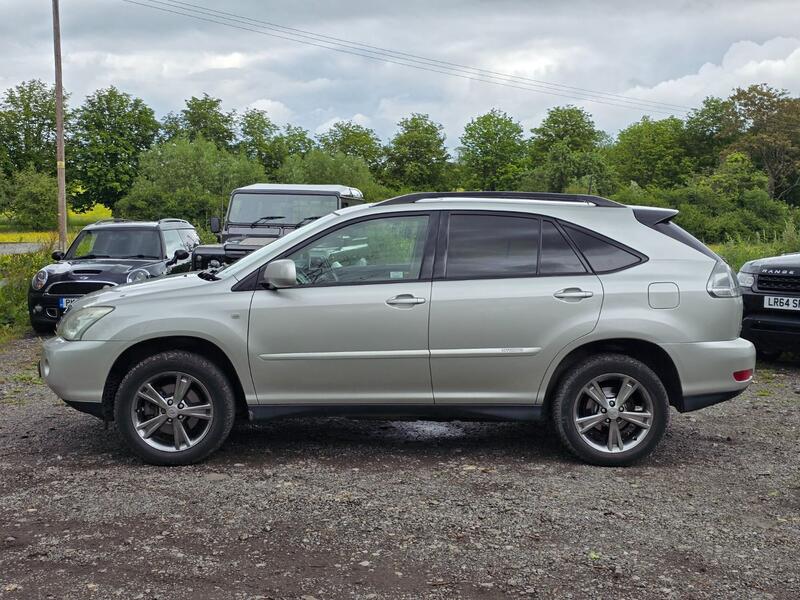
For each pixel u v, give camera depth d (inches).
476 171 3289.9
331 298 218.8
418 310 217.5
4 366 381.7
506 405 222.5
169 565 153.8
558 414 220.7
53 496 193.3
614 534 171.0
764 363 391.5
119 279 479.2
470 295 218.1
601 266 222.1
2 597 140.0
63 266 491.5
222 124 3186.5
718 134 3727.9
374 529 172.7
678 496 196.1
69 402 222.1
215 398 219.1
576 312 217.8
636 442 220.1
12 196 2824.8
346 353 218.4
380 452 234.4
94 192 2974.9
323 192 591.5
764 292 360.8
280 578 148.5
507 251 223.3
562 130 3417.8
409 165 3245.6
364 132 3408.0
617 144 4131.4
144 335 218.1
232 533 169.9
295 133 3304.6
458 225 225.5
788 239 690.8
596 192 2920.8
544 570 152.9
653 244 225.0
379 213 226.5
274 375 219.9
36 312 480.4
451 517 179.9
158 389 221.8
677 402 224.5
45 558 156.9
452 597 141.6
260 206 591.5
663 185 3759.8
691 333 218.4
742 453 235.5
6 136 3036.4
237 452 233.5
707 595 143.4
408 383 220.4
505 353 218.2
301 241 225.1
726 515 183.5
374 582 147.1
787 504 191.5
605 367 218.2
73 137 2994.6
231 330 218.1
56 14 1214.3
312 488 199.8
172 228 567.8
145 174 2372.0
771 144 3432.6
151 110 3100.4
